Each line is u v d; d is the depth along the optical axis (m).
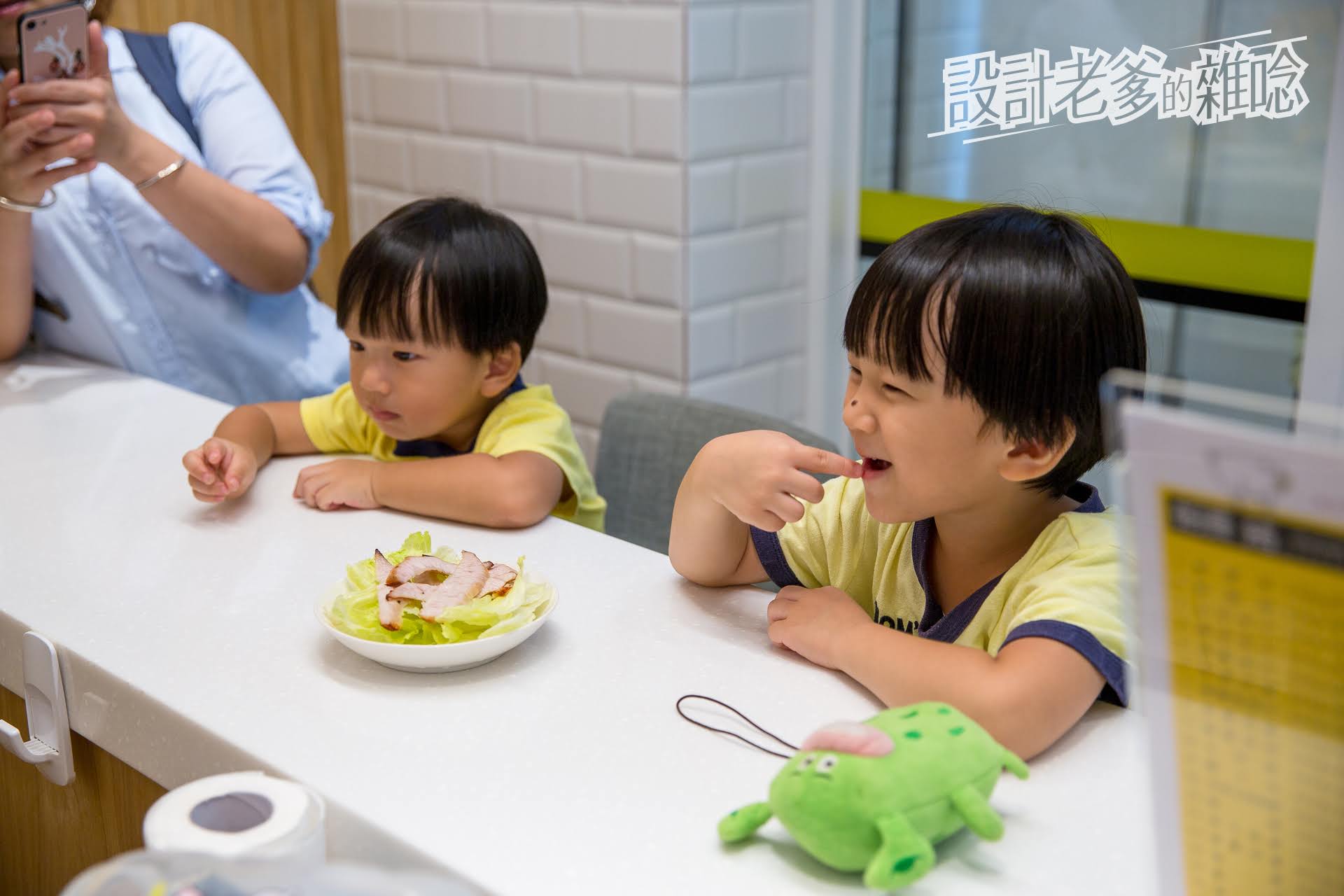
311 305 1.75
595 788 0.68
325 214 1.66
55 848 0.94
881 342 0.81
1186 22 1.84
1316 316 1.72
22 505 1.10
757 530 0.97
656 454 1.40
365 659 0.83
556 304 2.34
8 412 1.35
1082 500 0.92
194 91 1.64
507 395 1.26
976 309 0.77
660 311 2.18
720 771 0.70
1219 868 0.50
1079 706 0.73
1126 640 0.76
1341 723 0.45
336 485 1.12
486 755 0.72
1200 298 1.92
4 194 1.39
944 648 0.77
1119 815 0.67
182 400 1.40
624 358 2.26
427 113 2.42
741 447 0.90
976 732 0.65
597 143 2.18
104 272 1.55
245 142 1.62
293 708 0.77
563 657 0.84
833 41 2.20
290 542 1.04
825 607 0.84
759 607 0.93
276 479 1.20
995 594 0.86
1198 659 0.47
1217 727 0.48
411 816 0.66
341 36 2.51
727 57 2.07
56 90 1.35
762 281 2.26
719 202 2.14
